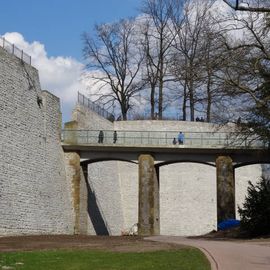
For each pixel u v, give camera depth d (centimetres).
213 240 2889
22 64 3772
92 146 4344
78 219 4294
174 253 1806
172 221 5347
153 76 6316
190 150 4328
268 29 3112
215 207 5412
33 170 3753
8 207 3325
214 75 3216
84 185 4444
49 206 3938
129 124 5609
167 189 5416
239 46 3156
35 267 1469
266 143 3934
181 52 5153
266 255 1756
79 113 4634
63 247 2162
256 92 3203
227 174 4281
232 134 3922
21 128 3641
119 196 5412
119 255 1747
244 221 3256
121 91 6331
